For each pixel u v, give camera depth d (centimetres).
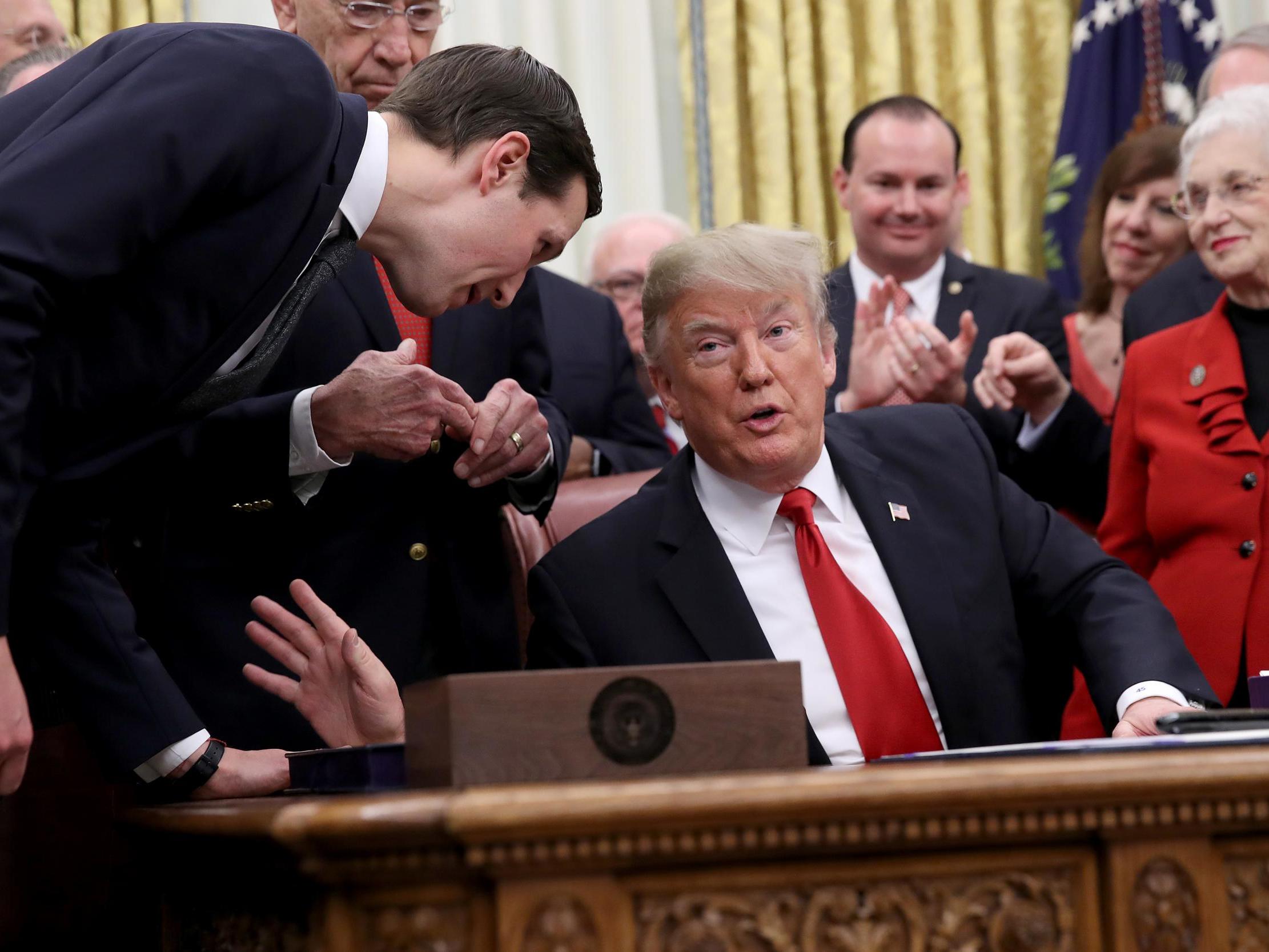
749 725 147
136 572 241
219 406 189
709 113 503
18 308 159
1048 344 371
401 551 239
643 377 411
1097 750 151
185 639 229
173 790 190
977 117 509
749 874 126
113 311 173
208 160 171
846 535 230
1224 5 525
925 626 222
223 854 157
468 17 490
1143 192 379
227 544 233
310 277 194
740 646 218
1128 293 383
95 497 182
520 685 142
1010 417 335
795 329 224
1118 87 500
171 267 175
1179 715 165
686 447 244
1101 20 500
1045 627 241
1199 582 271
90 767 241
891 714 214
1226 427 274
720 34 504
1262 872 137
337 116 189
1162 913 131
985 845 130
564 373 349
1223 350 280
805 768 148
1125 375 297
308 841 121
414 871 122
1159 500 280
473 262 206
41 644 186
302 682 201
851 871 128
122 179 166
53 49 310
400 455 220
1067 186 493
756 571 228
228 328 181
